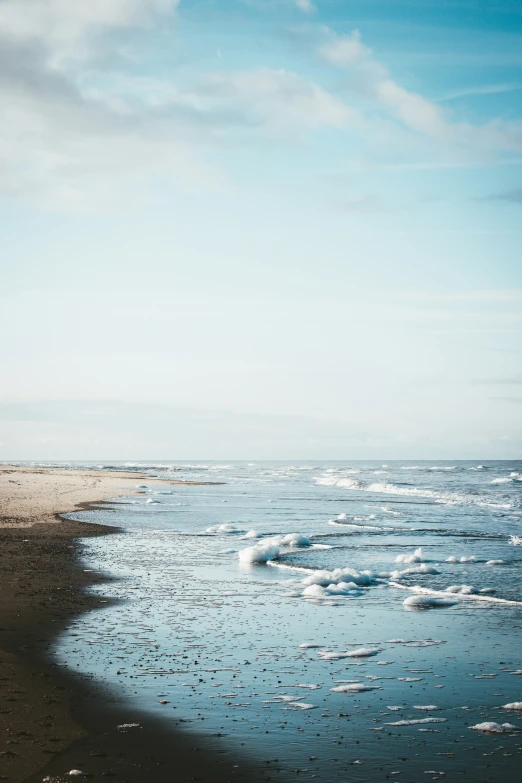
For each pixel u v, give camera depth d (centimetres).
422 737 716
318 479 8475
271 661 979
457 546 2255
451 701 826
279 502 4378
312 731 729
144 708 786
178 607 1326
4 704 788
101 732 714
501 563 1898
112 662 959
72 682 871
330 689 865
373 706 807
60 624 1170
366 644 1075
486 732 732
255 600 1406
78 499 4316
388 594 1488
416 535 2562
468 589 1512
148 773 621
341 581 1571
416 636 1124
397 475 9981
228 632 1140
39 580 1574
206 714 771
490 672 937
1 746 673
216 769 633
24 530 2608
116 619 1216
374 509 3822
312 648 1049
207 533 2611
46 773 615
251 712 780
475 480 8006
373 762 654
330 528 2812
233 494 5281
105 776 612
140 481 7138
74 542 2295
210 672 925
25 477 6962
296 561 1941
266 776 620
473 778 621
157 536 2503
